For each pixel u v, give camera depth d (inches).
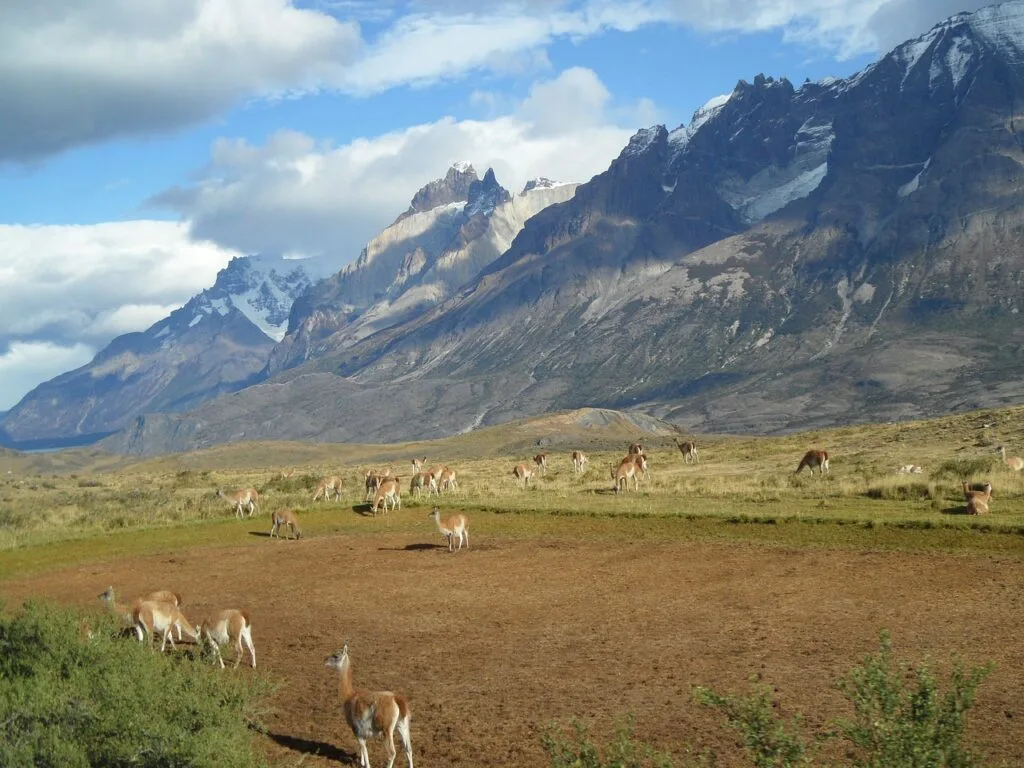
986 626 871.7
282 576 1283.2
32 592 1232.8
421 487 2130.9
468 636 944.9
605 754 608.4
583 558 1301.7
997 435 2282.2
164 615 885.2
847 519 1379.2
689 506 1619.1
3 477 4485.7
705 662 815.7
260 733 701.9
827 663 789.9
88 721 585.0
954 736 458.3
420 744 671.1
